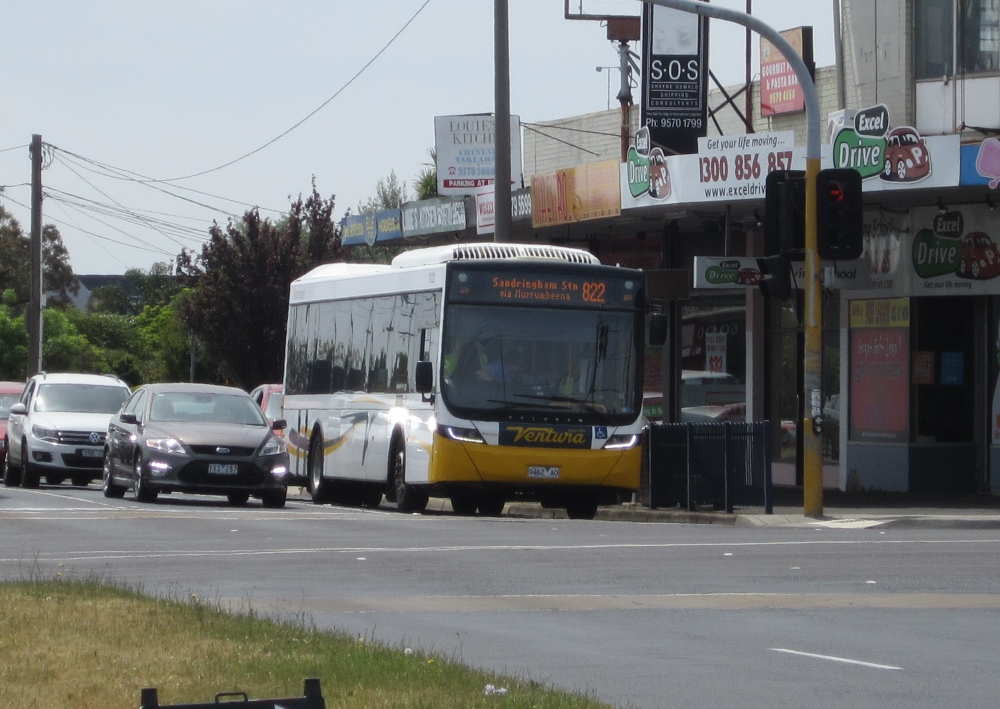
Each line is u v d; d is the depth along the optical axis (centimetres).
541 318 4312
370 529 3675
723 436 4344
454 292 4284
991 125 4850
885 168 4488
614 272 4381
